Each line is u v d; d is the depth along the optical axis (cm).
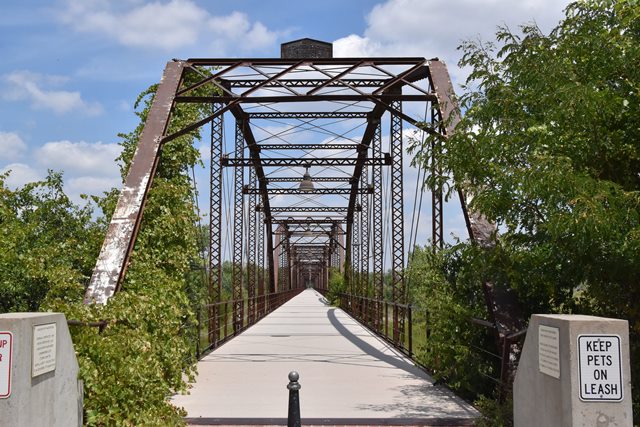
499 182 696
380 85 1958
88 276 1498
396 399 1013
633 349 653
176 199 1334
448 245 942
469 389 990
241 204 2988
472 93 797
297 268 12694
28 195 1723
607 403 448
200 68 1672
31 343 499
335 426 814
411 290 1758
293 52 1914
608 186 600
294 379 618
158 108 1452
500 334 847
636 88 646
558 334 475
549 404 491
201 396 1045
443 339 1033
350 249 5053
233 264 2858
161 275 1147
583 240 608
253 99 1504
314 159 3156
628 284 665
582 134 670
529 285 818
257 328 2758
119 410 684
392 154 2450
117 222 1153
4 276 1410
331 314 4028
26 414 489
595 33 678
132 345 772
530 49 734
